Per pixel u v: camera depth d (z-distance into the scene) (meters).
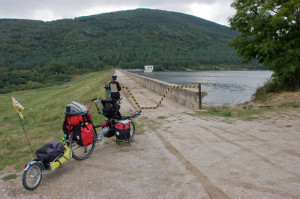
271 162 4.45
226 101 20.92
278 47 16.09
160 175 4.04
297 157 4.66
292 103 11.89
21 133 8.14
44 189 3.70
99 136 5.31
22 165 4.74
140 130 7.36
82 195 3.47
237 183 3.66
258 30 17.41
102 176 4.08
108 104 5.97
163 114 9.87
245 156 4.80
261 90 19.55
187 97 11.83
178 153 5.12
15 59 185.50
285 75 16.41
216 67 191.25
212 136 6.39
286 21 15.36
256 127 7.29
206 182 3.72
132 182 3.82
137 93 18.53
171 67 193.62
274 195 3.28
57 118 11.34
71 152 4.51
